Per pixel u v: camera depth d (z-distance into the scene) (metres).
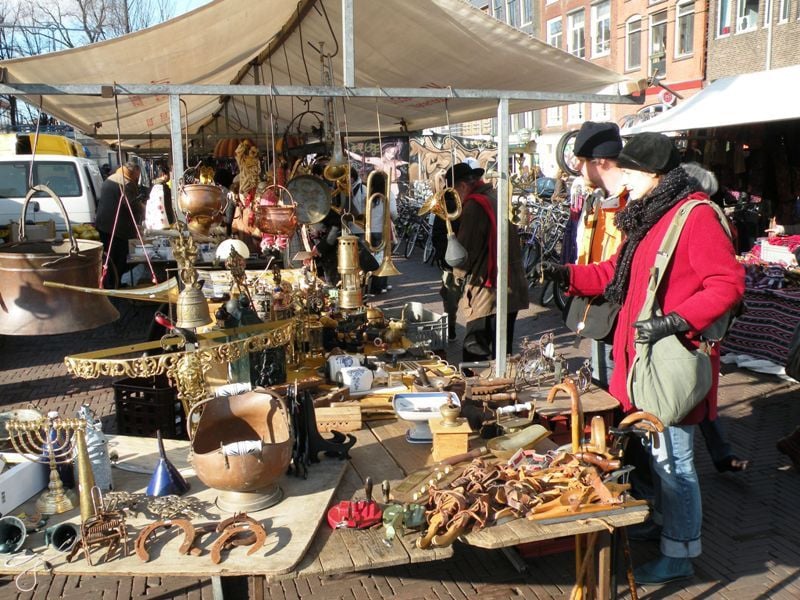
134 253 7.64
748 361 6.14
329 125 5.65
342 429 2.89
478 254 4.50
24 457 2.38
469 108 5.91
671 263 2.59
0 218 10.25
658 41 21.66
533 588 3.11
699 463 4.36
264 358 3.19
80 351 7.38
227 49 4.52
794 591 3.04
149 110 6.09
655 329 2.43
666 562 3.01
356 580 3.22
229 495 2.22
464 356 4.73
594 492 2.20
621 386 2.82
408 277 11.54
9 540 2.08
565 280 3.11
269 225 3.21
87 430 2.38
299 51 5.30
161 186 7.33
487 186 4.61
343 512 2.15
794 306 5.72
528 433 2.72
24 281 2.22
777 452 4.46
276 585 3.19
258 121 6.64
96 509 2.14
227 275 5.25
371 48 4.80
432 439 2.81
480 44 4.09
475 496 2.16
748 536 3.50
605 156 3.41
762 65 18.23
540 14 27.86
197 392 2.64
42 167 10.54
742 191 8.60
